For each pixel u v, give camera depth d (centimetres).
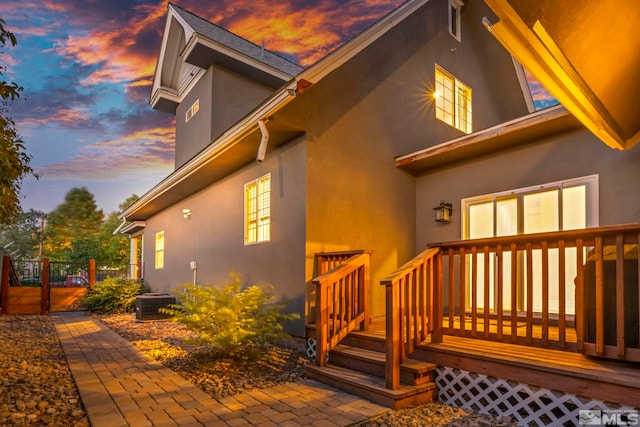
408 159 665
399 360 359
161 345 602
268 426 298
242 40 1192
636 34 249
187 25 1023
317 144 579
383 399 346
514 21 195
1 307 980
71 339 657
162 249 1197
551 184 536
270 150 652
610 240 297
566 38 216
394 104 709
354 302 483
